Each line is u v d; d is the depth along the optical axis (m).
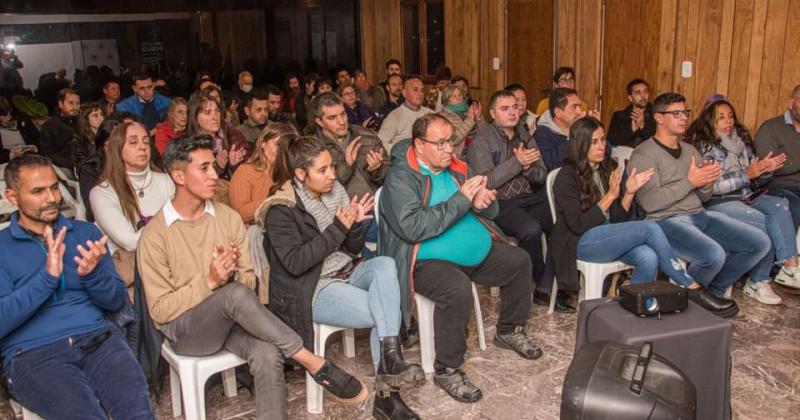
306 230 2.77
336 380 2.55
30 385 2.25
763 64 4.93
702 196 3.77
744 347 3.32
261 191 3.49
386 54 9.98
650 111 5.33
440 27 8.67
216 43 9.30
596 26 6.26
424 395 2.96
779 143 4.16
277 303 2.77
